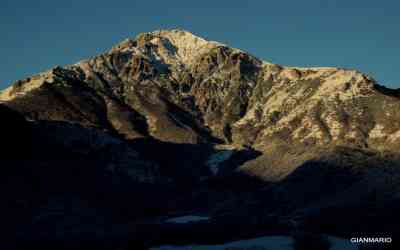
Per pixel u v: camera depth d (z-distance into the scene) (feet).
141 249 518.78
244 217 588.50
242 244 523.29
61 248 508.53
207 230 554.46
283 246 513.45
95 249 514.27
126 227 572.10
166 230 552.82
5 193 564.71
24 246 502.38
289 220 572.51
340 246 504.84
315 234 530.27
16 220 536.42
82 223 565.94
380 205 565.12
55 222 550.77
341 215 561.02
